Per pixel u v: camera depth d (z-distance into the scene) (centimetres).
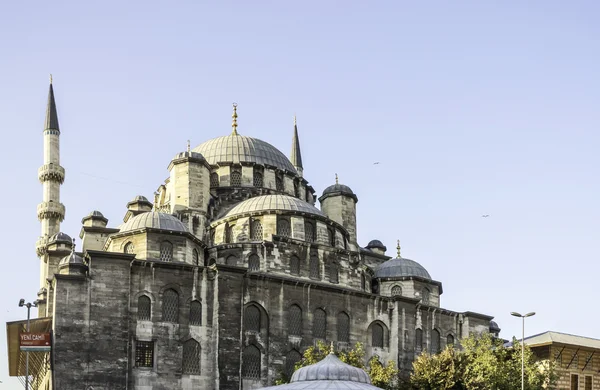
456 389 8312
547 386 9094
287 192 10875
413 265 10050
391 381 8412
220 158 10756
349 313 8931
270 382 8250
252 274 8394
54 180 12825
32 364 10056
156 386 7781
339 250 9275
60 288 7631
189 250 8594
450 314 9706
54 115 13112
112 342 7662
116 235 8550
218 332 8050
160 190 10881
